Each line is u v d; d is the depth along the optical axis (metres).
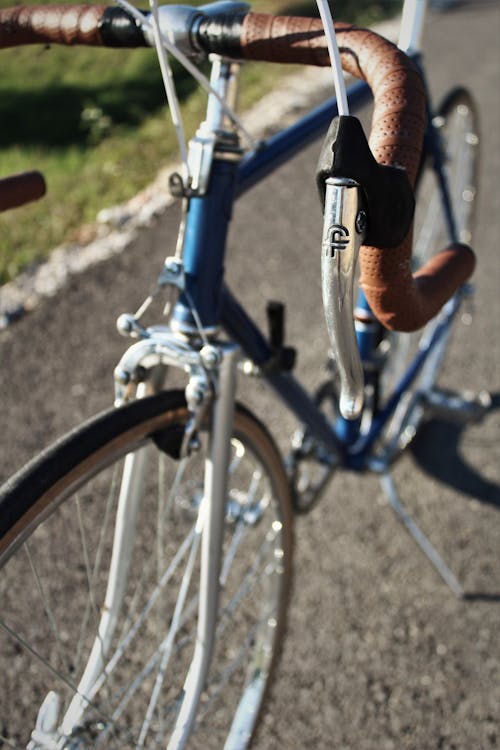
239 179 1.22
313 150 4.14
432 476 2.24
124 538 1.19
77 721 1.14
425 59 5.75
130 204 3.43
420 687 1.70
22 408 2.35
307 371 2.59
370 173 0.73
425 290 0.94
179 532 1.99
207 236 1.11
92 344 2.63
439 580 1.94
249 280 3.05
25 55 5.40
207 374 1.10
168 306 1.15
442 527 2.09
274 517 1.47
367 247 0.83
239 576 1.92
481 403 2.16
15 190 1.01
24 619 1.76
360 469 1.83
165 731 1.40
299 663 1.74
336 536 2.05
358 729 1.62
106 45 1.07
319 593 1.90
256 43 0.99
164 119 4.37
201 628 1.26
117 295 2.87
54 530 1.96
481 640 1.80
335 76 0.76
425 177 3.17
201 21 1.01
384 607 1.87
